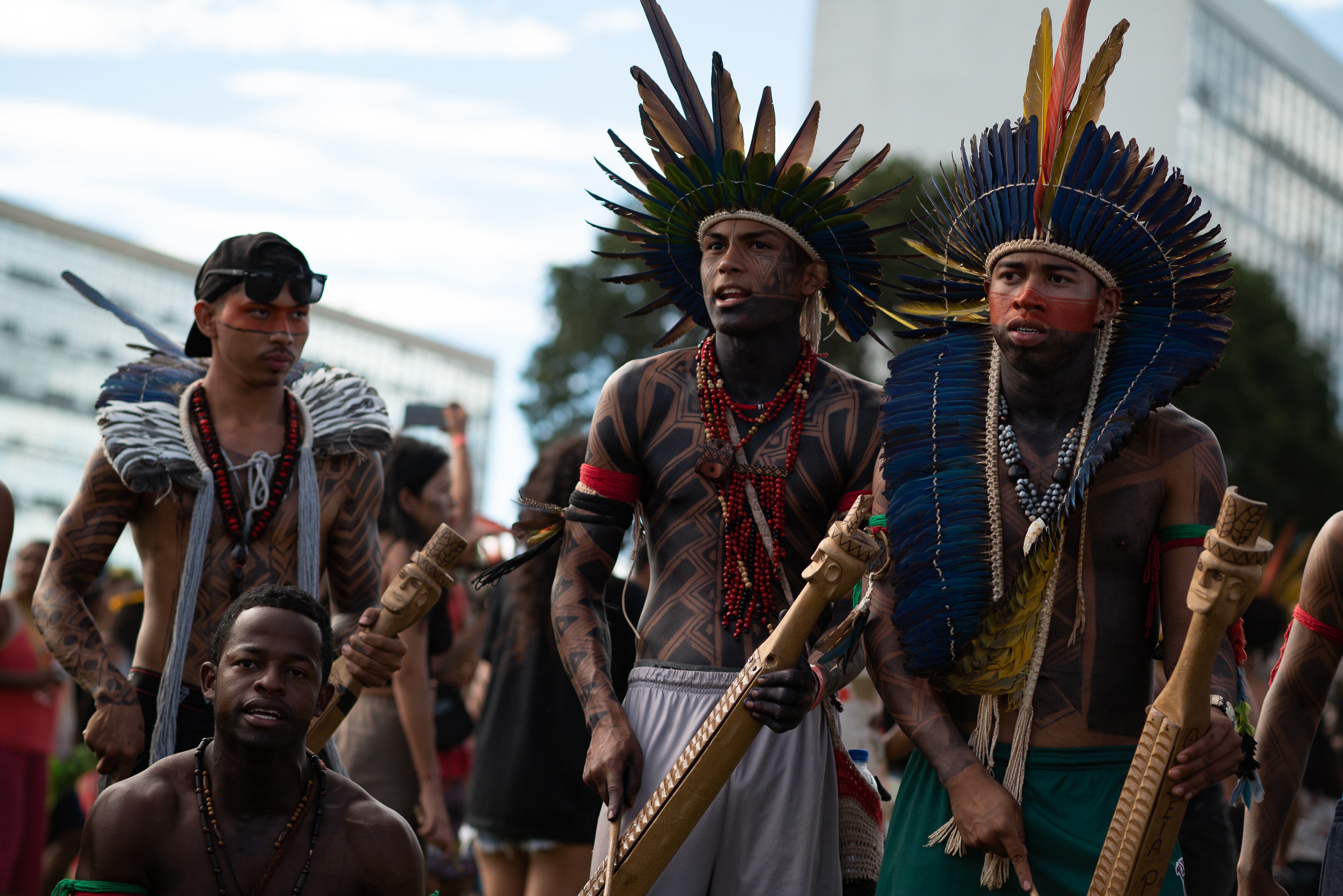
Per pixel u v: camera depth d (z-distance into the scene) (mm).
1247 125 65438
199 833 3734
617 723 4012
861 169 4223
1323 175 72438
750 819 4012
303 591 3922
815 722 4117
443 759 7934
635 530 4434
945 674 3824
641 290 35062
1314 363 34594
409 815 7020
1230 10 63250
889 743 7621
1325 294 72812
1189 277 3900
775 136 4293
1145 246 3836
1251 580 3074
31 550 8625
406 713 6754
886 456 3998
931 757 3775
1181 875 3771
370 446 5023
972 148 4090
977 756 3801
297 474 4875
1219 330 3879
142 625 4828
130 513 4867
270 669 3703
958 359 4059
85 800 11359
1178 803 3316
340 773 4738
